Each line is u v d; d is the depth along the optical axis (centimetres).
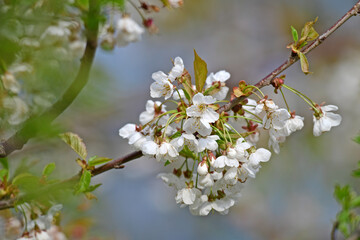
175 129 124
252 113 124
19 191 127
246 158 121
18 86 129
